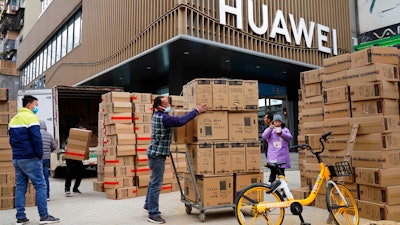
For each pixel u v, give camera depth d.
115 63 16.30
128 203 6.72
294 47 15.38
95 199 7.23
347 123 5.34
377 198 4.86
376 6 18.44
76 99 14.02
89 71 19.28
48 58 28.06
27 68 36.22
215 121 5.30
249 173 5.41
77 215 5.62
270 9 14.59
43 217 5.03
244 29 13.64
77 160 7.78
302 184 6.99
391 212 4.70
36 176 5.07
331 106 5.65
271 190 4.45
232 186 5.27
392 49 5.13
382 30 18.03
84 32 20.27
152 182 5.09
